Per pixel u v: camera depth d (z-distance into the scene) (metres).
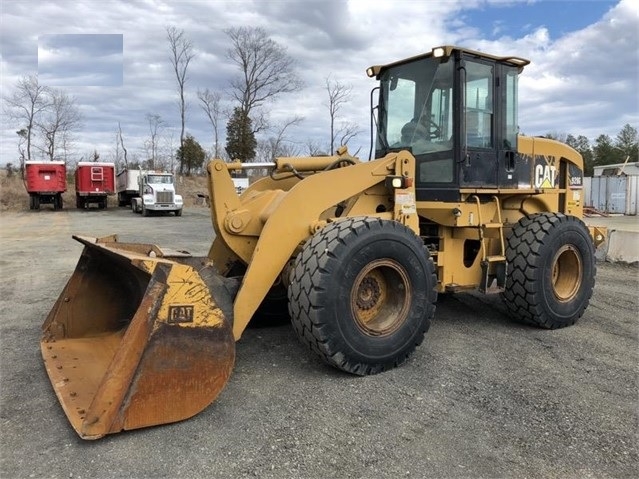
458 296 6.83
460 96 5.00
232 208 4.57
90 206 36.50
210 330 3.29
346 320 3.89
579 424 3.32
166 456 2.89
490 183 5.31
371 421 3.32
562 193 6.37
